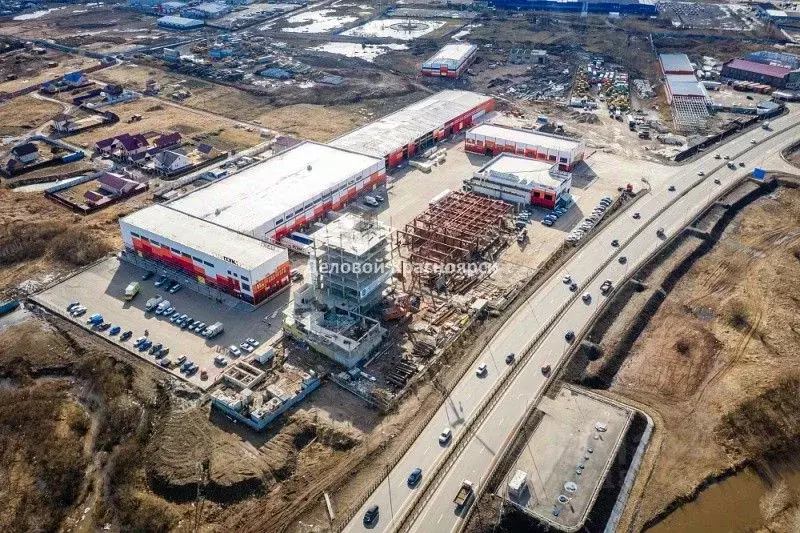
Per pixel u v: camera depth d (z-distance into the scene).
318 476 81.31
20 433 88.19
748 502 78.69
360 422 88.88
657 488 79.00
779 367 96.38
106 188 157.00
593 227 136.25
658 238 130.50
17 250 131.25
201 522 75.44
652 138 184.25
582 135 187.25
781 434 86.31
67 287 120.38
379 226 110.94
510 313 109.44
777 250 127.56
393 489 78.12
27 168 168.25
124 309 113.56
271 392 92.06
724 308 111.31
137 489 79.69
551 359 98.44
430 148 178.50
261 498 78.69
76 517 77.88
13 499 78.94
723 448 84.75
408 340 105.00
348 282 106.81
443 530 72.56
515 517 74.38
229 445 85.12
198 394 93.62
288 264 118.44
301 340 104.12
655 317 109.88
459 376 96.06
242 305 113.88
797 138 175.88
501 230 136.88
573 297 112.69
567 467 80.19
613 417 87.81
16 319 112.25
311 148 163.00
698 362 99.50
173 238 119.50
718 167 161.75
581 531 72.50
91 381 98.12
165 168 166.25
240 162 169.88
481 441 84.44
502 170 152.00
